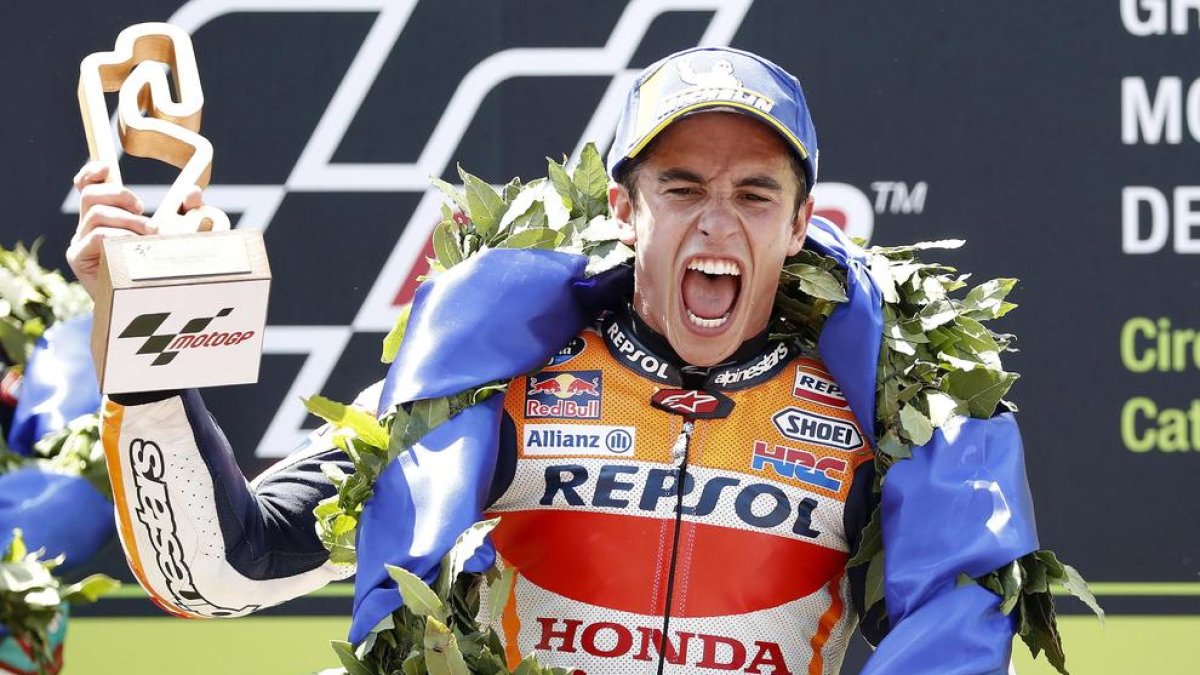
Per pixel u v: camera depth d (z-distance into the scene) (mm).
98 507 9094
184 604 7367
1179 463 11688
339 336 11789
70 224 11852
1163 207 11750
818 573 7242
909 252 7785
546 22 11867
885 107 11805
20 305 9969
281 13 11859
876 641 7578
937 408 7176
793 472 7230
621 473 7195
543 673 6672
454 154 11859
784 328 7586
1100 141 11766
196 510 7043
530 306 7316
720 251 6887
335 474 7309
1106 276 11742
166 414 6898
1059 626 11641
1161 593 11648
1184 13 11789
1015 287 11758
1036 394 11719
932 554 6852
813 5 11797
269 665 11664
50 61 11852
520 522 7238
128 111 6492
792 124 6918
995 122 11789
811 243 7477
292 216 11805
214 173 11781
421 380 7105
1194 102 11758
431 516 6816
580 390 7328
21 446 9289
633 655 7055
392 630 6828
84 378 9391
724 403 7262
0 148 11828
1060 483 11688
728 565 7117
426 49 11875
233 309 6133
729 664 7062
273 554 7375
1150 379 11727
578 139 11859
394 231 11836
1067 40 11789
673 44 11844
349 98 11852
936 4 11805
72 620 11586
